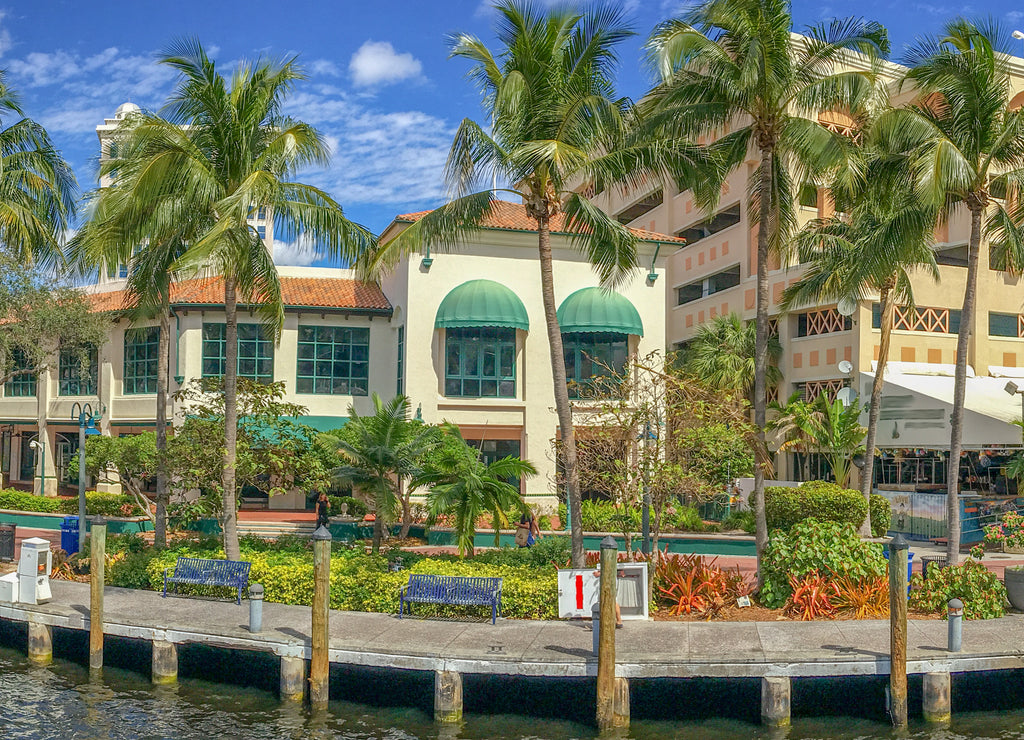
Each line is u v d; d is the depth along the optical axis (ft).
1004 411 98.48
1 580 62.59
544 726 48.60
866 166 72.13
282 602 61.82
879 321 114.83
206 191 63.98
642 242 113.39
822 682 51.49
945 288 117.80
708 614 57.36
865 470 96.94
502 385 111.86
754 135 67.00
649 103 65.62
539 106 59.36
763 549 63.00
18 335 93.30
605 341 113.50
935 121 72.08
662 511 72.23
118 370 125.08
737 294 138.82
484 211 62.75
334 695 53.67
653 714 50.62
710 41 60.59
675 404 62.28
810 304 120.88
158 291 76.74
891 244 70.08
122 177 69.31
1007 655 48.96
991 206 119.14
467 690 50.90
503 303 107.14
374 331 117.60
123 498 110.52
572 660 47.88
